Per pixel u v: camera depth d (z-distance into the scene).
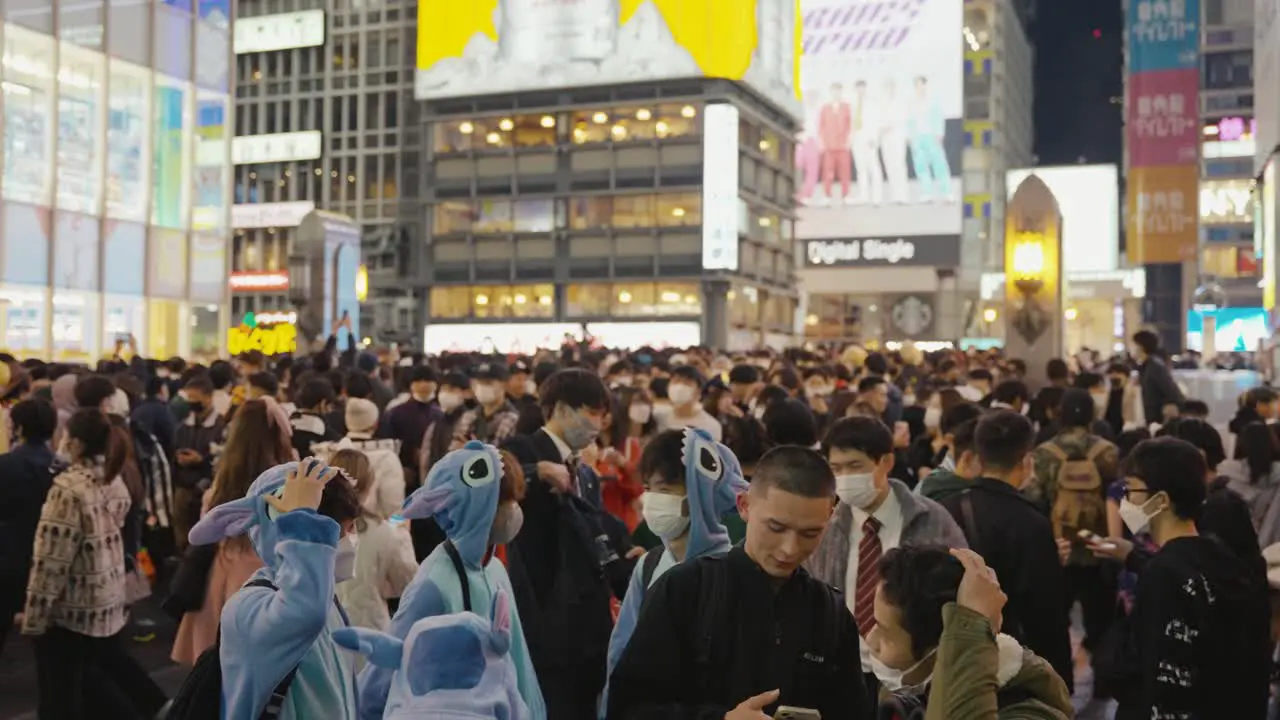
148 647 9.60
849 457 4.77
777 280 72.69
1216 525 4.73
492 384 9.64
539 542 5.66
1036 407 10.80
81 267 28.08
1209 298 49.28
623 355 21.33
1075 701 8.10
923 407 12.05
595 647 5.61
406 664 3.31
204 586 5.86
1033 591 5.14
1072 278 98.69
